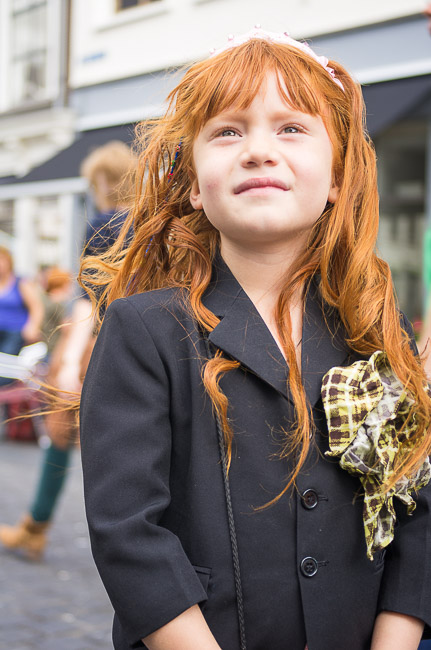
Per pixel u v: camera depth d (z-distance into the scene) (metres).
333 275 1.33
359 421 1.17
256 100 1.18
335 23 7.74
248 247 1.23
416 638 1.19
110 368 1.18
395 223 7.53
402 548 1.22
